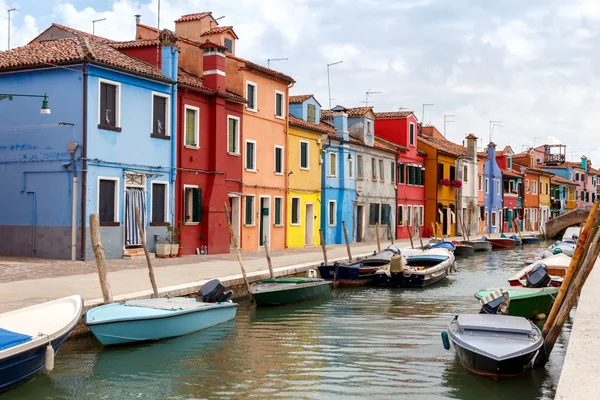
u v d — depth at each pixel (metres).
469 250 38.19
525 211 68.31
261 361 11.60
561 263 19.19
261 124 29.38
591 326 8.63
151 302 13.63
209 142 25.89
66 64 20.58
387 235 42.44
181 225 24.36
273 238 30.50
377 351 12.38
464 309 17.41
